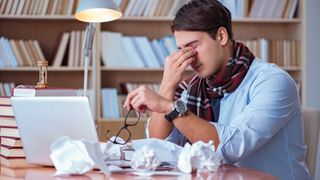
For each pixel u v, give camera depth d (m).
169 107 1.76
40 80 1.78
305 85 4.07
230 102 2.06
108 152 1.70
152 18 3.98
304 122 2.26
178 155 1.63
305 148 2.07
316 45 4.22
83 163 1.43
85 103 1.43
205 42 1.94
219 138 1.74
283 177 1.97
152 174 1.45
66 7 3.90
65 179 1.41
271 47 4.11
